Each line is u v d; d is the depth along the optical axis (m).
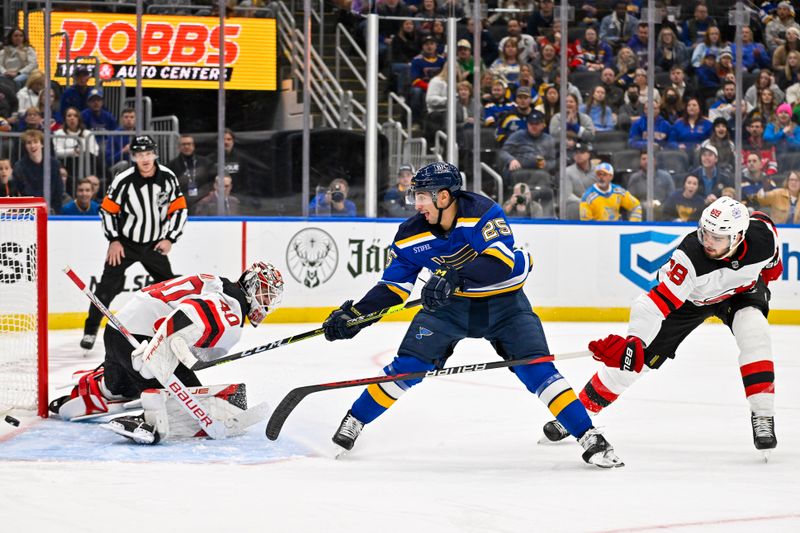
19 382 6.25
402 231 4.65
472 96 11.93
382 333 10.19
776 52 12.34
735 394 6.75
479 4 11.77
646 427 5.61
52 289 10.09
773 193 12.27
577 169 11.95
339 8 11.90
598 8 12.12
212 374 7.42
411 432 5.38
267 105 11.86
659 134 12.16
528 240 11.63
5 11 10.79
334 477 4.21
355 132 11.47
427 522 3.45
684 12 12.20
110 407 5.40
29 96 10.52
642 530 3.38
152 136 10.98
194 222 10.67
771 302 11.78
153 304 5.14
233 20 11.66
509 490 3.96
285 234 10.95
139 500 3.71
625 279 11.83
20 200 5.50
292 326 10.70
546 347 4.57
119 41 11.34
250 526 3.38
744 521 3.50
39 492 3.83
